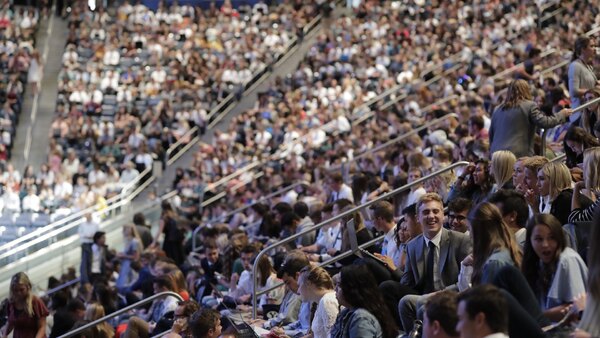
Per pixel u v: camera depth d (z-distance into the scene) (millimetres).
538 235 9211
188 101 43906
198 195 33406
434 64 40938
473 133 18609
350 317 10461
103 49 47750
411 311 10781
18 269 28734
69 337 15875
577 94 16734
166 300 16391
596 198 11148
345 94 40281
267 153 36250
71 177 36938
